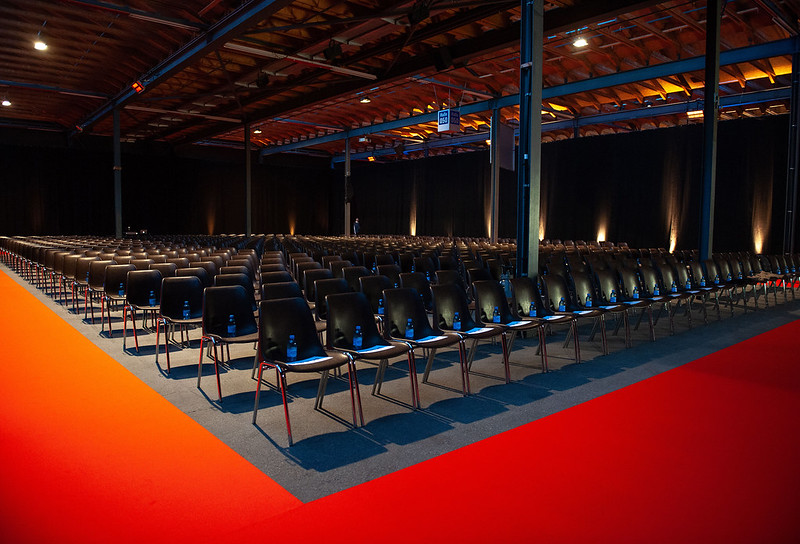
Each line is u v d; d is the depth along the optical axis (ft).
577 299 20.97
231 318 15.97
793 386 15.72
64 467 10.16
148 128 78.33
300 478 9.87
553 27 32.71
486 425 12.65
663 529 8.18
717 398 14.62
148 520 8.37
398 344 14.34
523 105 23.50
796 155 41.14
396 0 33.22
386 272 24.22
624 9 29.55
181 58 40.01
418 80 51.90
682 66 42.50
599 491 9.36
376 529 8.16
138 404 13.82
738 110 56.03
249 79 51.65
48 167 81.05
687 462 10.54
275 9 30.09
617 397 14.75
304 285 21.34
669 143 59.47
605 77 46.93
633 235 63.16
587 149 67.10
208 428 12.32
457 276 22.04
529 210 23.45
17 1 33.63
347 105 64.95
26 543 7.68
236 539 7.88
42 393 14.44
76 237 65.77
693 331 24.40
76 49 43.68
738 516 8.55
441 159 88.07
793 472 10.11
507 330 16.65
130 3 33.94
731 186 54.70
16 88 55.36
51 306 28.53
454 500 9.05
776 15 35.35
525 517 8.51
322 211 108.06
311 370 11.87
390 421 12.94
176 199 91.86
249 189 65.87
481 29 38.75
